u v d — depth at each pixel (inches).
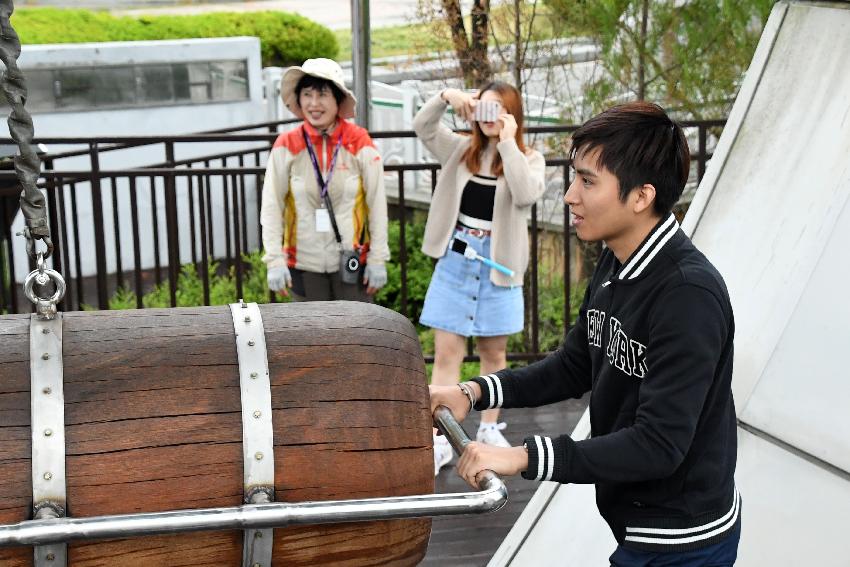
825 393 110.0
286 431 74.4
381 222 175.9
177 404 73.0
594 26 300.2
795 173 127.2
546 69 335.0
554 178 323.0
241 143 403.5
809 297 116.1
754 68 138.8
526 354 226.1
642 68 293.3
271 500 73.4
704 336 78.5
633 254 82.3
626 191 81.1
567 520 132.3
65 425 70.8
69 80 374.9
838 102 125.3
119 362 73.4
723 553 84.7
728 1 279.9
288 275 173.5
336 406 76.0
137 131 389.1
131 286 369.4
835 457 106.8
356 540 77.9
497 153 166.4
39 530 66.4
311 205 173.8
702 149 226.4
